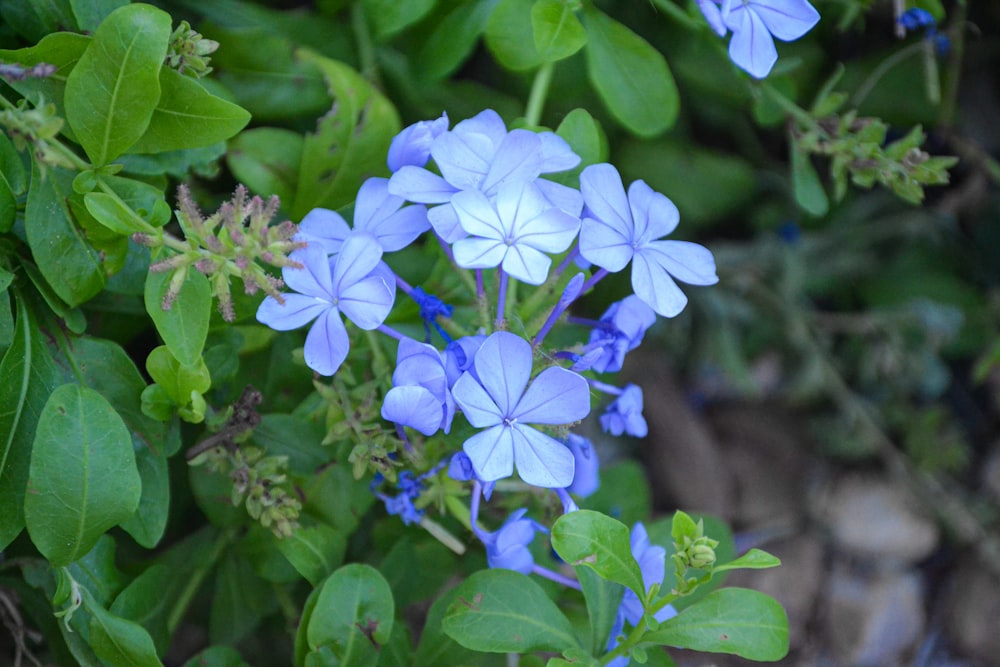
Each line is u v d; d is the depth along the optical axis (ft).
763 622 1.45
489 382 1.36
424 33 1.67
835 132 1.65
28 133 1.35
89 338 1.47
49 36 1.41
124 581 1.50
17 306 1.45
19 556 1.57
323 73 1.61
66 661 1.58
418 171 1.40
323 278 1.38
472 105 1.77
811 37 1.90
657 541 1.61
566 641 1.46
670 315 1.39
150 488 1.47
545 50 1.53
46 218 1.41
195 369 1.43
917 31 1.88
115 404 1.46
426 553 1.64
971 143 1.98
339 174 1.59
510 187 1.36
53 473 1.38
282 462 1.50
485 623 1.45
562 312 1.42
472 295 1.52
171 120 1.44
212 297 1.43
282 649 1.74
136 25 1.38
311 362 1.39
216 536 1.61
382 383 1.50
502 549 1.45
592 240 1.38
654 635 1.45
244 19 1.66
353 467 1.50
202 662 1.52
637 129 1.63
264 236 1.33
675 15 1.67
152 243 1.36
